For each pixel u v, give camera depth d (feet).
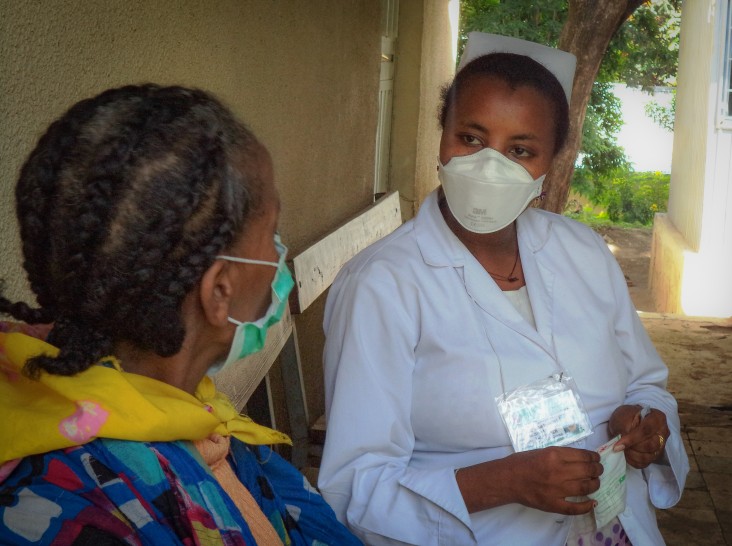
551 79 6.18
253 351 3.61
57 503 2.85
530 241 6.55
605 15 24.11
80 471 2.98
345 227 13.12
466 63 6.35
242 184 3.21
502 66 6.11
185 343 3.32
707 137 29.50
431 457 6.20
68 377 3.07
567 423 6.01
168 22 7.48
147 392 3.22
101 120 3.04
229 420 3.88
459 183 6.09
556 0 38.70
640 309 37.70
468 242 6.43
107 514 2.90
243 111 9.58
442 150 6.29
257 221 3.34
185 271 3.08
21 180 3.12
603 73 43.39
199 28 8.20
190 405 3.29
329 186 13.96
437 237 6.28
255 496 4.19
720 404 17.24
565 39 24.64
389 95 21.01
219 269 3.21
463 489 5.69
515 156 6.15
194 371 3.46
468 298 6.15
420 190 22.41
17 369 3.25
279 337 10.03
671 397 6.97
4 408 3.03
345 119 14.87
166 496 3.06
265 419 10.21
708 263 30.27
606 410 6.36
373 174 17.58
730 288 30.32
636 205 55.16
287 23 11.23
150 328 3.13
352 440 5.97
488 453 6.06
